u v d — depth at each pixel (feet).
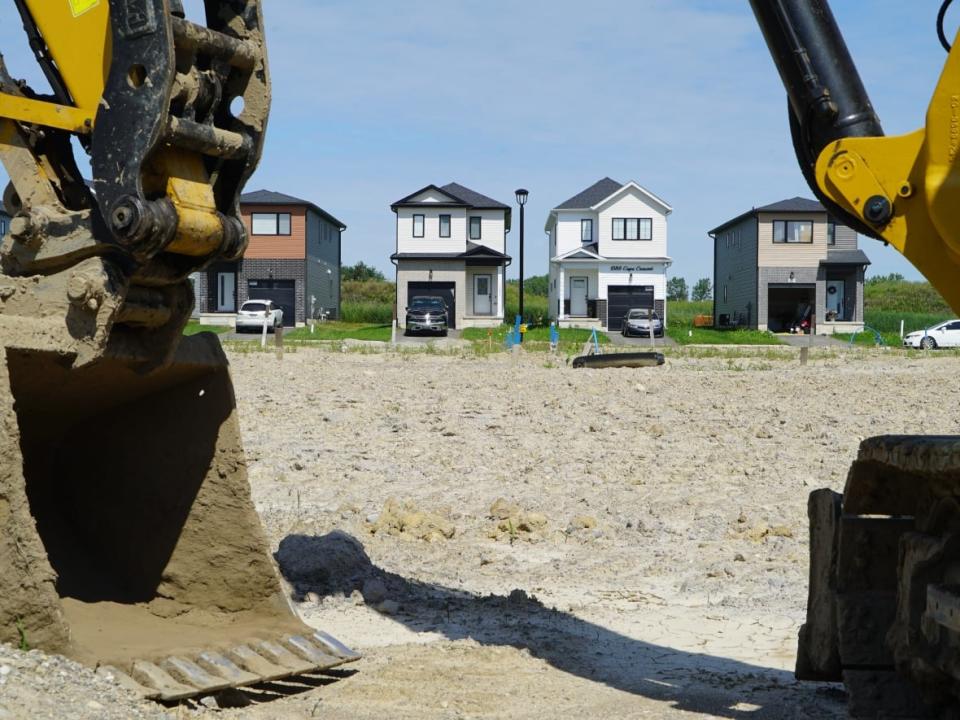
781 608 29.91
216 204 20.58
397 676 21.93
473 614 28.14
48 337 19.34
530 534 38.58
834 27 18.89
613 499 43.75
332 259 238.27
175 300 20.68
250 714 18.98
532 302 295.48
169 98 18.66
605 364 96.27
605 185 217.56
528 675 22.75
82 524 23.58
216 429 22.43
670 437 57.52
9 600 18.43
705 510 42.57
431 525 38.40
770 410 66.74
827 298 213.46
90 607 21.76
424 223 207.92
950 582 17.35
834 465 50.75
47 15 19.81
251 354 101.45
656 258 207.21
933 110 17.35
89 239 19.34
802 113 18.92
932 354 124.57
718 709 20.75
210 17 20.68
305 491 43.70
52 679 17.34
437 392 71.46
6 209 20.75
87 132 19.47
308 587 29.22
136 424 23.08
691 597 31.27
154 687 18.34
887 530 19.69
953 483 17.04
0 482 18.37
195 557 22.50
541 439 56.03
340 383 75.36
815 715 20.18
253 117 20.52
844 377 84.43
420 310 178.40
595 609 29.53
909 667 18.47
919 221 17.81
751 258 213.66
